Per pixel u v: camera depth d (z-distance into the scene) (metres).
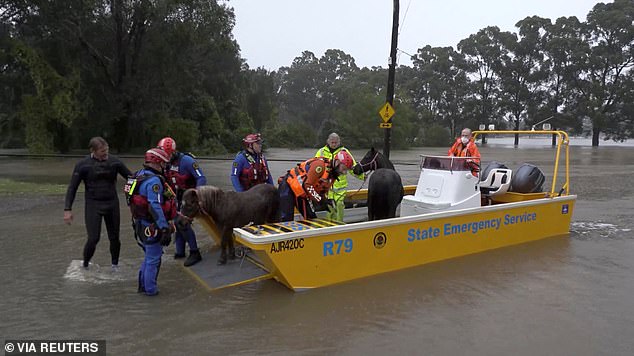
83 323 4.18
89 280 5.33
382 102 52.09
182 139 32.69
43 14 25.70
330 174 5.95
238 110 44.84
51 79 26.47
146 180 4.75
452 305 4.78
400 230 5.78
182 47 30.38
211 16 30.45
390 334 4.09
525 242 7.40
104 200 5.55
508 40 71.25
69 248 6.70
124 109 32.34
